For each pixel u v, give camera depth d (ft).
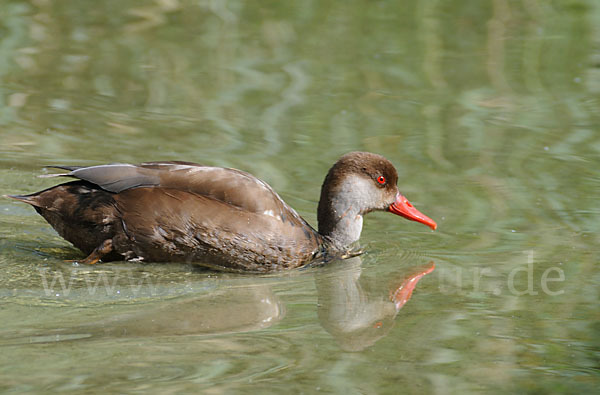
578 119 55.67
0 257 35.27
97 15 74.84
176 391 24.11
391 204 39.75
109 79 60.70
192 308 31.12
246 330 29.09
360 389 24.79
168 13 76.28
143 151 48.01
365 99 58.90
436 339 28.81
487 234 39.75
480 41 71.26
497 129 53.78
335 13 77.51
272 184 44.50
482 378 25.72
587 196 43.78
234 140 50.62
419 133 52.80
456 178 46.19
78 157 46.78
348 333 29.09
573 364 26.86
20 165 45.60
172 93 58.59
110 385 24.34
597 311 31.30
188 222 34.76
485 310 31.50
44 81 59.52
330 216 39.09
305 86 60.80
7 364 25.41
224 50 67.72
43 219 40.42
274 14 77.15
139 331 28.55
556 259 36.63
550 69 65.46
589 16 76.74
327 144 50.49
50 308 30.35
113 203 34.83
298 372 25.80
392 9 78.59
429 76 63.82
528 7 79.15
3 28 69.72
